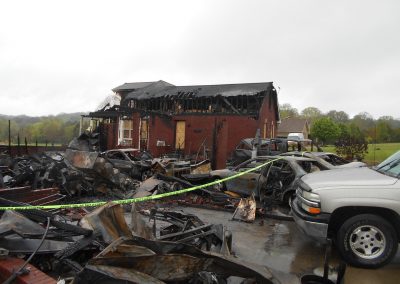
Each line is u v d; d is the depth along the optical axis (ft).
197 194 32.76
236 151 49.90
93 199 29.99
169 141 77.82
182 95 79.51
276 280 10.03
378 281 14.39
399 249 18.56
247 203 25.43
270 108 85.15
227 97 75.20
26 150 60.80
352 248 15.79
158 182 31.71
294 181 27.07
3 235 11.91
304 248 18.85
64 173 29.66
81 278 8.66
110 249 9.53
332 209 16.08
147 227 14.58
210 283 10.74
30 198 21.90
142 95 84.64
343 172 18.65
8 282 10.61
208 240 15.51
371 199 15.57
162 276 9.74
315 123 160.25
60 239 12.82
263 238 20.68
